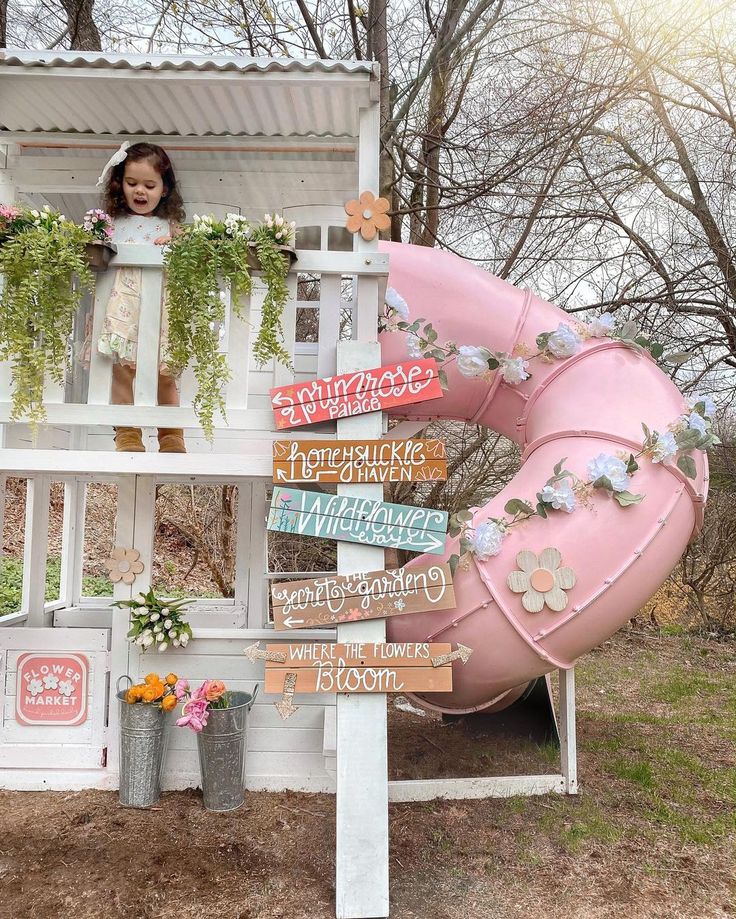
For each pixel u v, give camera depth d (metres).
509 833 3.19
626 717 5.20
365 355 2.85
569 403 3.62
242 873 2.76
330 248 4.38
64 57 2.96
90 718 3.64
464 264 4.03
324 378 2.91
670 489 3.36
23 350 2.70
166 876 2.71
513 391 3.86
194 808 3.34
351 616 2.66
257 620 4.54
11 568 8.03
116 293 2.96
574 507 3.29
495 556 3.30
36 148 4.24
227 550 8.36
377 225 2.93
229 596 8.26
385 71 6.91
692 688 6.09
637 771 3.96
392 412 4.05
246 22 7.05
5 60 2.98
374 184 3.12
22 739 3.62
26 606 4.36
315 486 4.21
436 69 6.53
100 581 8.61
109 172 3.56
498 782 3.63
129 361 3.02
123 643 3.66
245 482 4.67
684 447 3.38
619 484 3.25
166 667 3.66
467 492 7.89
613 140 6.89
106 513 10.21
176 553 10.02
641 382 3.58
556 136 6.12
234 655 3.68
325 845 3.01
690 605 8.73
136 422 2.84
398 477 2.72
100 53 2.99
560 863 2.92
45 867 2.75
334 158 4.37
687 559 8.65
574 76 5.94
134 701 3.33
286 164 4.38
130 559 3.69
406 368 2.79
